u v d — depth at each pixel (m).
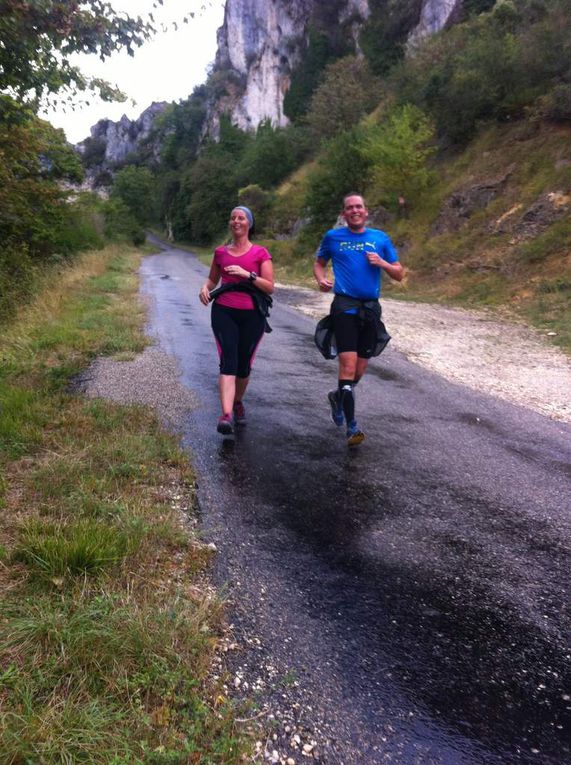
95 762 1.61
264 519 3.22
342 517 3.30
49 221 15.84
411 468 4.09
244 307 4.36
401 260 21.02
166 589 2.44
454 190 21.70
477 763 1.77
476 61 23.05
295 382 6.47
